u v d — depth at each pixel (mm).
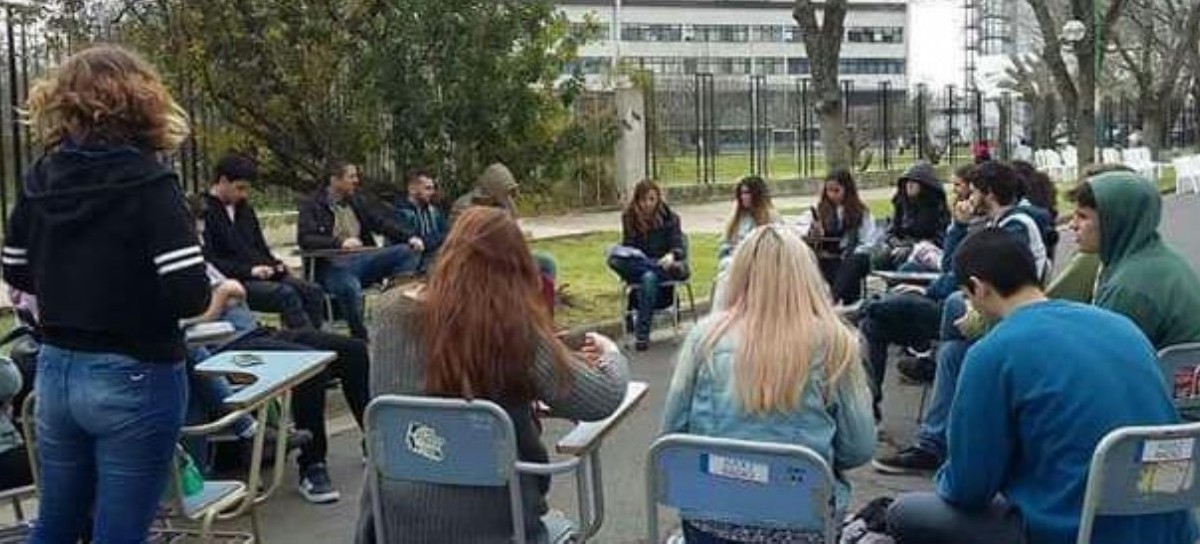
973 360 3584
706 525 3633
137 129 3555
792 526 3457
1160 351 4473
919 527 3734
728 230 9992
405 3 10664
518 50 11414
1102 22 27766
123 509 3570
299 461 6207
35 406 3760
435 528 3758
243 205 9070
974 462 3549
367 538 3902
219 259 8750
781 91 29531
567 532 4000
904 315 7371
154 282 3508
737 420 3746
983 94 43406
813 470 3385
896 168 32844
